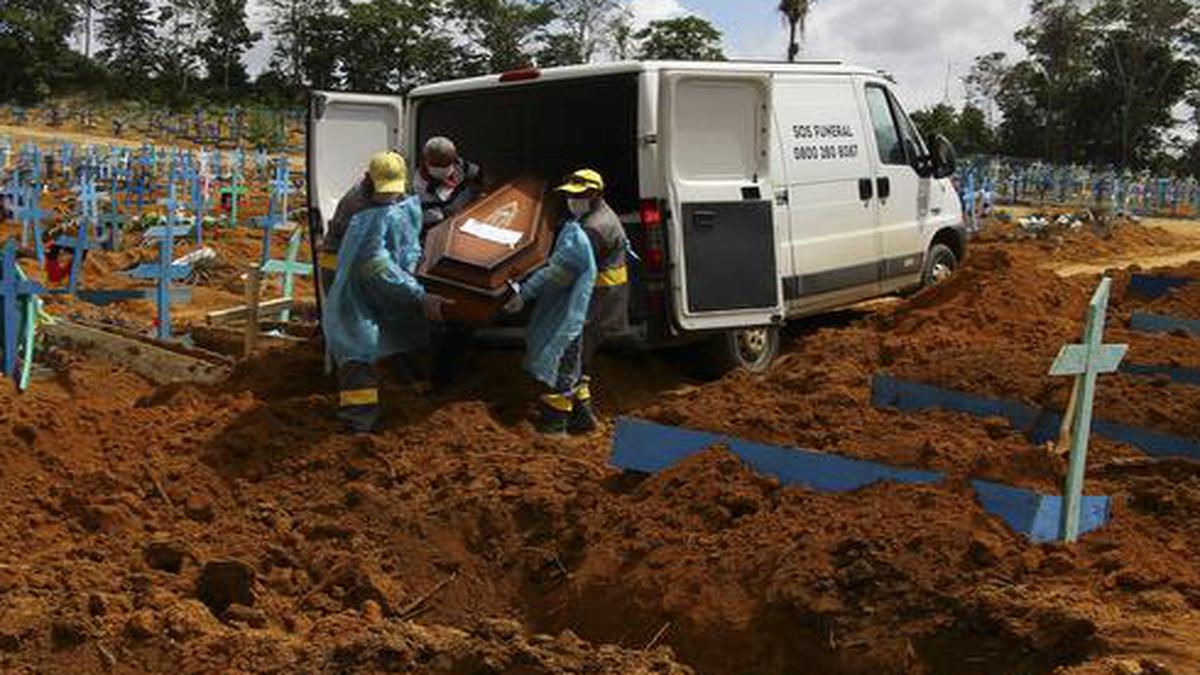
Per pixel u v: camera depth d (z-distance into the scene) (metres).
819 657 5.11
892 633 4.99
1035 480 5.77
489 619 5.36
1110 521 5.76
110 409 7.92
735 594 5.50
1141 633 4.51
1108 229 24.45
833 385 7.79
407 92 10.27
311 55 83.50
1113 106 69.00
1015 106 71.75
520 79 9.56
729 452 6.49
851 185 11.38
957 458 6.09
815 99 11.06
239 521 6.68
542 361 7.99
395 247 7.70
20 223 19.58
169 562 6.09
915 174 12.41
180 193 27.45
